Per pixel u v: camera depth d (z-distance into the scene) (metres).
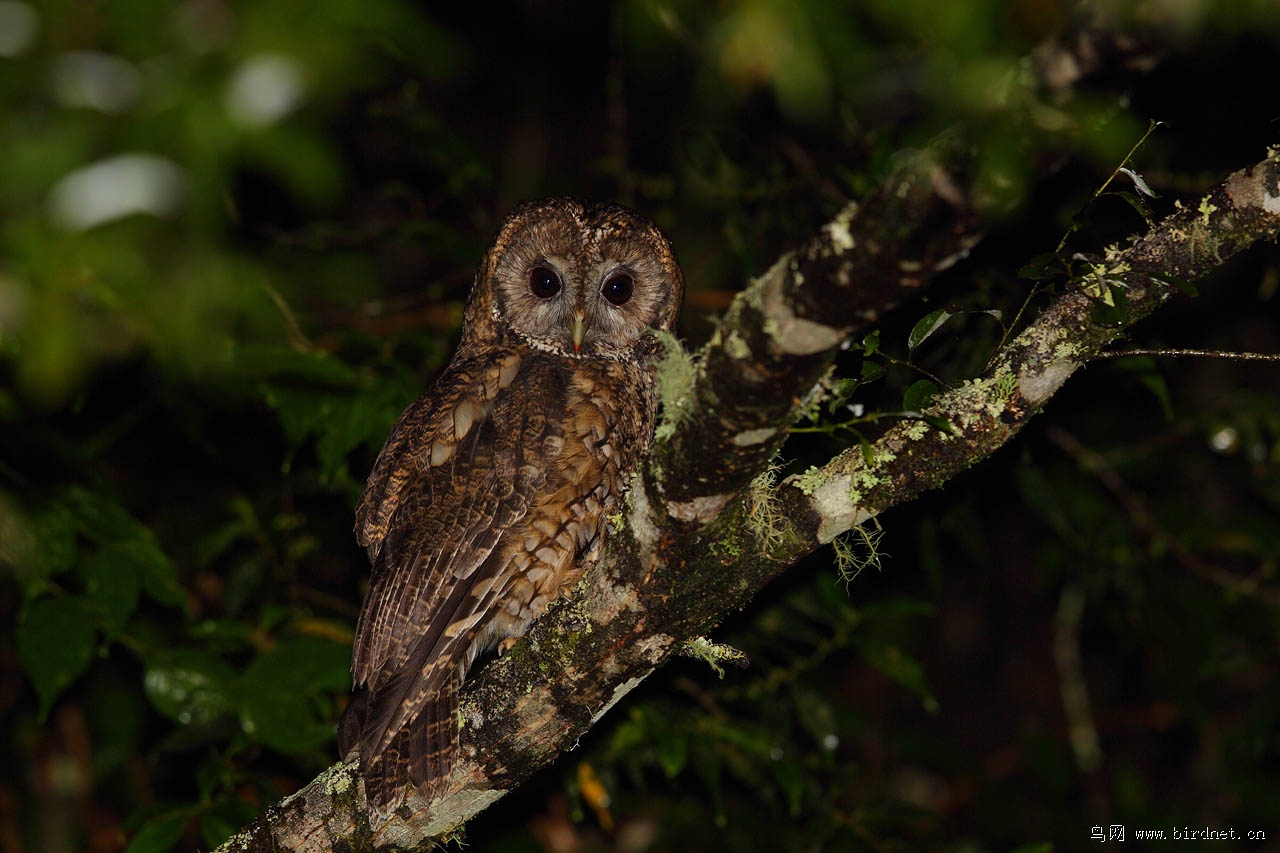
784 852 11.29
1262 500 13.02
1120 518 12.28
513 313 9.78
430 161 12.17
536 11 13.86
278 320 9.04
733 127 11.04
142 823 8.92
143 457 11.86
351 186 12.27
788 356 4.95
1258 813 12.95
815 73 5.23
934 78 5.31
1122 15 4.01
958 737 14.88
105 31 4.95
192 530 12.06
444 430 8.38
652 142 13.91
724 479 5.60
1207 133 9.78
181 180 4.86
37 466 9.03
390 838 7.04
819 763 10.95
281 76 4.83
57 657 8.85
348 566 12.64
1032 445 11.80
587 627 6.53
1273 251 10.59
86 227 4.84
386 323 12.17
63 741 12.51
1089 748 13.27
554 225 9.77
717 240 12.39
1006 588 15.09
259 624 10.84
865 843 10.80
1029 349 6.01
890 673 10.27
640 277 9.83
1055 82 4.15
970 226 4.34
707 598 6.25
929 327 6.19
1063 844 13.43
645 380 9.43
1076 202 9.10
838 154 11.09
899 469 6.04
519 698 6.80
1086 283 5.99
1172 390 12.29
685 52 10.62
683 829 12.32
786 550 6.11
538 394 8.43
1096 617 13.72
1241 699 13.94
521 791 11.77
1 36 4.86
